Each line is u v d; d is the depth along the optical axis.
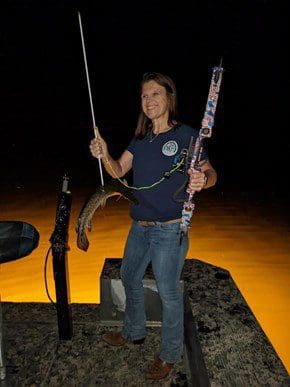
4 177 9.18
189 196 2.45
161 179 2.52
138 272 2.86
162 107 2.50
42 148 11.62
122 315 3.43
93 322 3.50
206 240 6.40
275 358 2.49
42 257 5.61
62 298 3.09
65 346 3.21
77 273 5.23
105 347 3.21
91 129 13.99
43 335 3.34
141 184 2.60
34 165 10.13
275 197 8.65
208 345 2.59
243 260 5.77
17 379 2.89
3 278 5.06
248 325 2.80
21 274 5.16
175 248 2.55
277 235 6.68
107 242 6.13
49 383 2.87
